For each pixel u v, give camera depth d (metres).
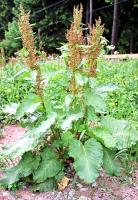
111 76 2.57
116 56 3.90
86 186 1.32
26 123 1.43
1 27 9.86
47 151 1.34
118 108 1.91
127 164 1.40
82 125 1.35
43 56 2.38
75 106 1.33
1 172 1.42
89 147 1.27
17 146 1.31
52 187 1.30
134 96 2.12
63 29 7.92
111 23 7.98
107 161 1.31
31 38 1.29
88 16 7.74
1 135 1.81
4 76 2.74
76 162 1.24
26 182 1.34
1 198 1.27
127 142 1.41
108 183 1.34
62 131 1.37
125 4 7.47
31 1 8.15
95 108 1.35
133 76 2.54
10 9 9.50
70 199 1.25
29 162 1.33
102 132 1.36
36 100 1.33
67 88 1.42
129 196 1.27
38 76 1.31
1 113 2.04
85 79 1.28
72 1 7.94
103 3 7.88
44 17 8.13
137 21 7.59
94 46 1.28
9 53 7.61
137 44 7.65
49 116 1.30
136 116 1.80
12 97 2.28
